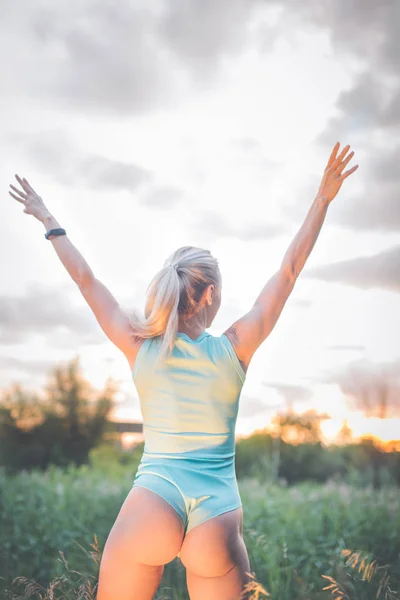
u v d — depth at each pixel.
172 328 2.72
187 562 2.54
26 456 17.00
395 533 5.10
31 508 6.48
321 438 13.98
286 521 6.06
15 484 8.91
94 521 6.16
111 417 17.94
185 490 2.53
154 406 2.69
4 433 17.00
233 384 2.70
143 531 2.48
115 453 17.11
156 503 2.50
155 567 2.54
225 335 2.77
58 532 5.60
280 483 12.11
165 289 2.77
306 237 2.85
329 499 7.61
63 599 3.66
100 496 7.87
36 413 17.31
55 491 8.44
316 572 4.45
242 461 13.99
